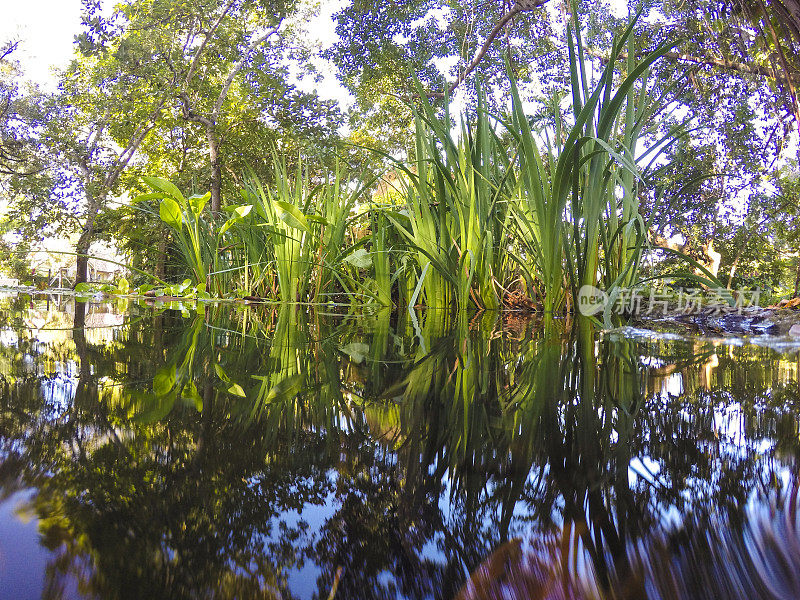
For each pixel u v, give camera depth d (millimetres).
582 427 461
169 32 9320
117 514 228
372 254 2781
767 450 384
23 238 12281
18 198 13250
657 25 5898
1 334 1092
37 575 168
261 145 9328
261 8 10164
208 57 9984
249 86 9617
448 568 192
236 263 3588
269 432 410
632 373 759
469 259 2258
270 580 175
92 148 11773
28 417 407
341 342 1171
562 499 283
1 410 431
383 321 1815
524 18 7449
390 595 173
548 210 1967
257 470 311
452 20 8297
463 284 2215
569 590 180
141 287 3525
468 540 225
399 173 2709
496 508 271
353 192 3061
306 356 938
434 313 2197
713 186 7566
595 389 641
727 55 4711
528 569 194
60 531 206
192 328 1390
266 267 3193
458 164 2336
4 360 728
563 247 2008
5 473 277
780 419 484
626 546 219
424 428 455
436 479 319
